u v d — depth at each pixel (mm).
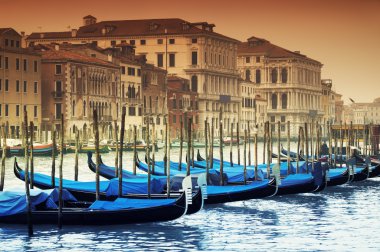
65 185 61281
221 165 68688
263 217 62094
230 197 63438
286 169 82562
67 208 54000
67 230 53844
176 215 53750
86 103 180625
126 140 168250
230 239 53031
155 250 49375
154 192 59125
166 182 62250
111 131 174750
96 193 56969
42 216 53750
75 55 181250
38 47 182250
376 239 53312
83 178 97188
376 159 104375
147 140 67438
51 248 49406
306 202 70938
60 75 174625
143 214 53344
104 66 186875
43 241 51000
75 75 176500
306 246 50875
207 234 54531
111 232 54000
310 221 60562
